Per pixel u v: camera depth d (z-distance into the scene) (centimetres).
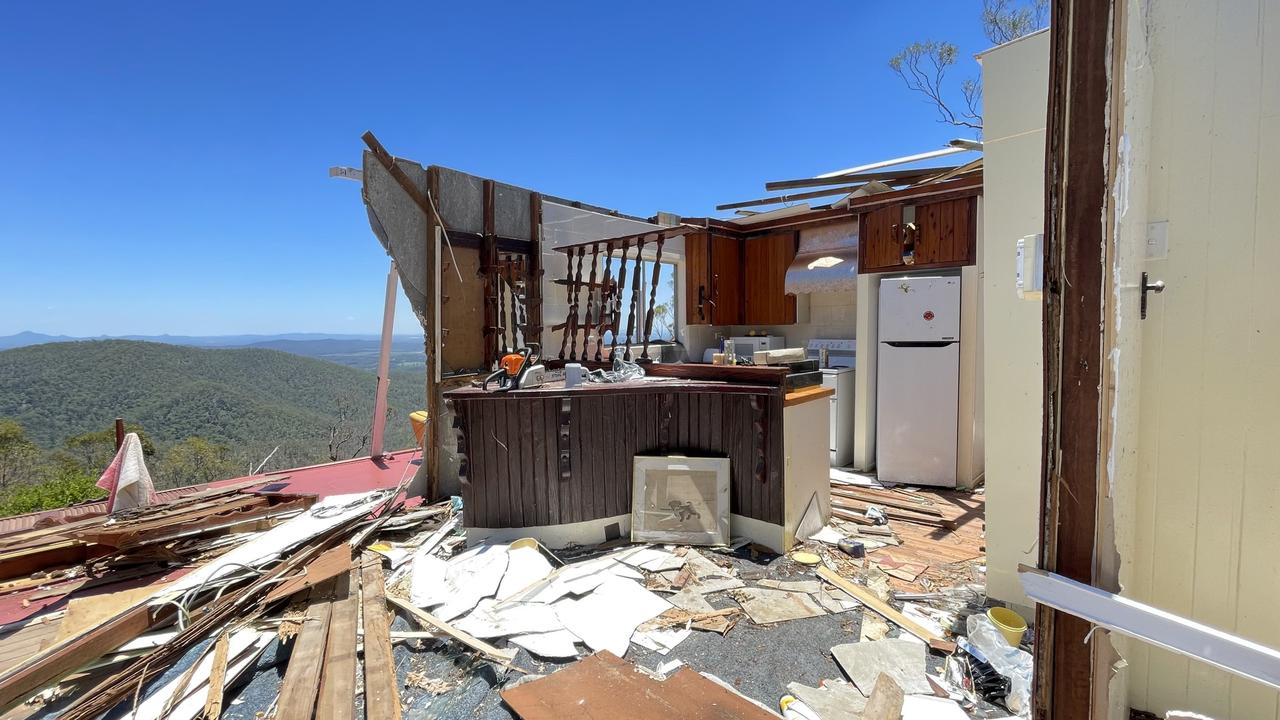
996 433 270
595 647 243
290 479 539
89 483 771
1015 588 269
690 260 677
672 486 359
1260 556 168
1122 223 119
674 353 688
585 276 599
